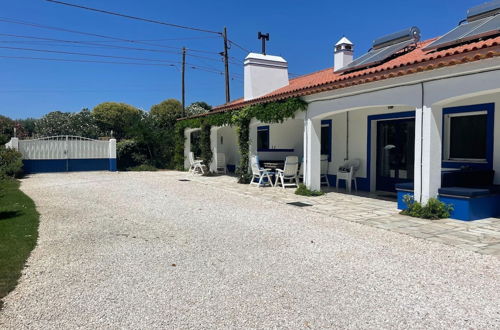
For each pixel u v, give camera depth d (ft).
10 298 12.21
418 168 25.81
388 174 39.17
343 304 11.94
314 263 15.90
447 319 10.93
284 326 10.56
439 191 25.40
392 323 10.72
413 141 36.19
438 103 24.39
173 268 15.21
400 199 28.14
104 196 35.63
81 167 67.26
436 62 23.27
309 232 21.36
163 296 12.50
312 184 36.81
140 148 73.00
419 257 16.65
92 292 12.78
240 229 22.12
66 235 20.51
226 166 64.13
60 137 65.41
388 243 18.97
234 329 10.41
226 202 32.12
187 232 21.34
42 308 11.53
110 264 15.66
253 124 46.42
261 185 44.04
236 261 16.15
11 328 10.32
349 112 42.16
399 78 26.43
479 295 12.55
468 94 22.30
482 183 27.48
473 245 18.44
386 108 37.65
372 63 35.78
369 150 39.83
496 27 23.53
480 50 21.38
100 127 135.64
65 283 13.55
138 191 39.29
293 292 12.87
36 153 63.41
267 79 61.93
